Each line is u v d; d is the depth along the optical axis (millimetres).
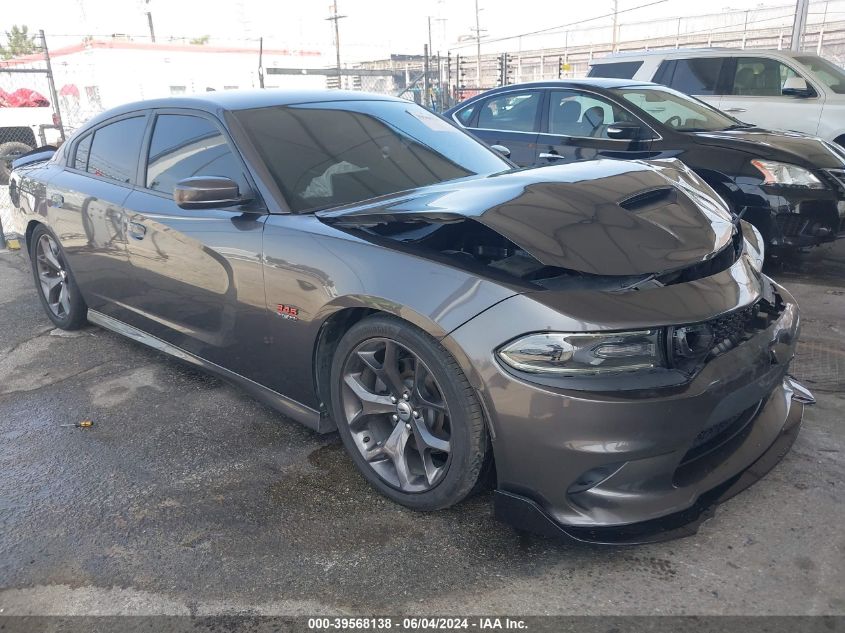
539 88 6168
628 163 2955
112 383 3721
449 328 2131
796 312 2508
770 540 2230
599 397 1938
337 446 2969
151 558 2287
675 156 5191
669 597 2012
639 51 9242
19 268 6277
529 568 2162
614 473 2010
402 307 2246
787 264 5355
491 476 2369
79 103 22047
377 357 2471
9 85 12320
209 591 2125
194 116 3291
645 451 1971
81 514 2551
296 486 2672
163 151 3428
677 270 2160
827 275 5047
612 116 5641
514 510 2160
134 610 2064
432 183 3109
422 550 2268
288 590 2113
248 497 2611
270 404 2994
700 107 5961
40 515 2553
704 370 2029
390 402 2475
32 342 4395
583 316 1981
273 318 2750
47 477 2811
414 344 2254
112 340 4367
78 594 2141
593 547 2244
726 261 2357
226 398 3484
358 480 2691
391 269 2330
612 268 2094
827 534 2244
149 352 4133
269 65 24656
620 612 1965
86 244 3879
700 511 2119
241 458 2898
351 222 2561
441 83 18625
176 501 2605
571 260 2090
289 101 3346
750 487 2471
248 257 2797
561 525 2084
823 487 2490
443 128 3641
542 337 1994
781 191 4738
